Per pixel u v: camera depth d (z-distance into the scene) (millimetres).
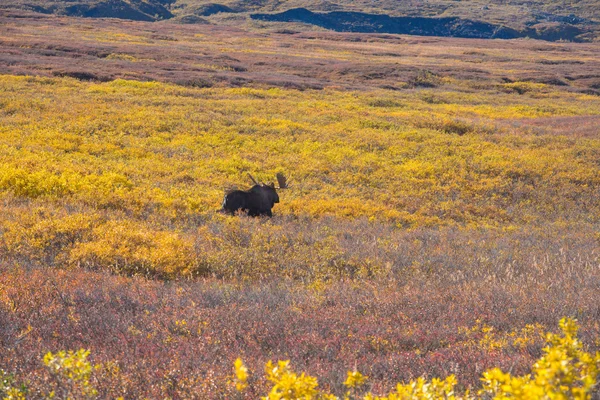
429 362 19141
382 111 148625
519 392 7750
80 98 126062
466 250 48469
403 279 37250
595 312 26641
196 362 18062
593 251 48375
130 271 35281
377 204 72312
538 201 81562
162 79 166000
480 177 91000
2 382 12969
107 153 86875
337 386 16344
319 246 45250
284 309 26594
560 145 114062
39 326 21688
